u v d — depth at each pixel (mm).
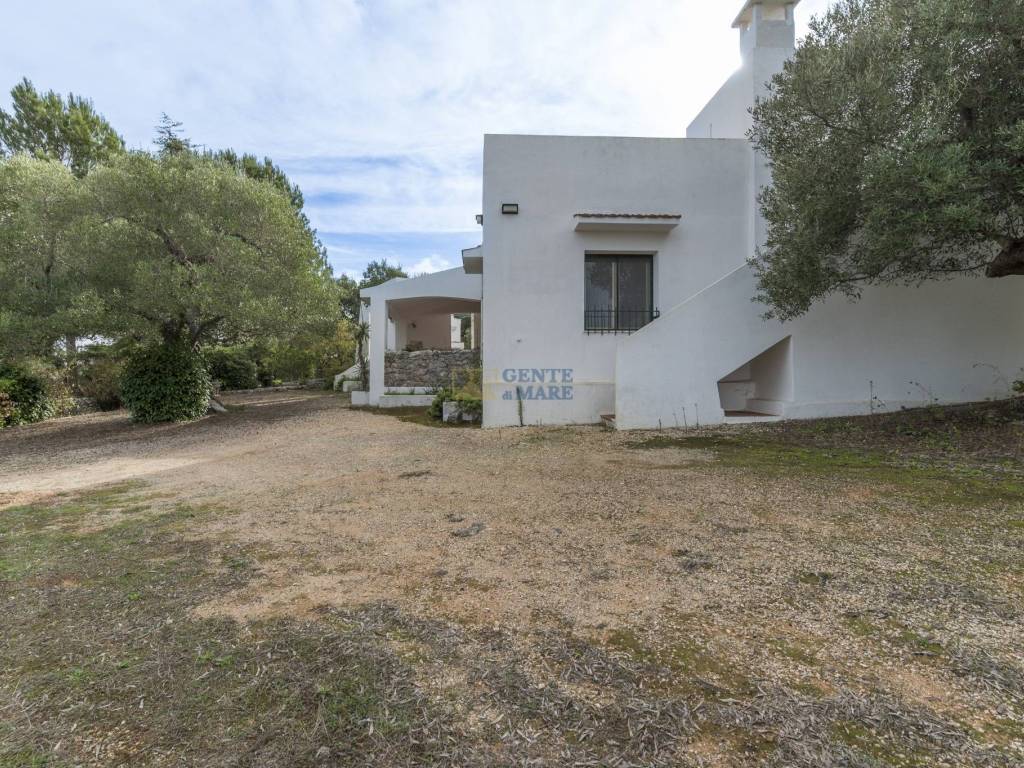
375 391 16516
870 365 9602
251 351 24562
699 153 10828
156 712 2123
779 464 6367
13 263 12469
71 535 4574
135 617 2963
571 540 3975
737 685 2174
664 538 3939
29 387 15102
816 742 1831
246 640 2674
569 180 10719
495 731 1955
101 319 11828
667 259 10805
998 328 9688
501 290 10695
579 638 2588
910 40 6223
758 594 2988
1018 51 5723
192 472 7395
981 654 2342
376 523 4578
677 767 1744
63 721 2082
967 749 1779
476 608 2939
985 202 5887
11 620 2969
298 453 8516
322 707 2117
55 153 20031
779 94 7926
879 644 2451
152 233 12859
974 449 6582
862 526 4074
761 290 9258
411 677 2311
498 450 8070
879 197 6211
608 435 9109
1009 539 3717
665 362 9594
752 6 10750
